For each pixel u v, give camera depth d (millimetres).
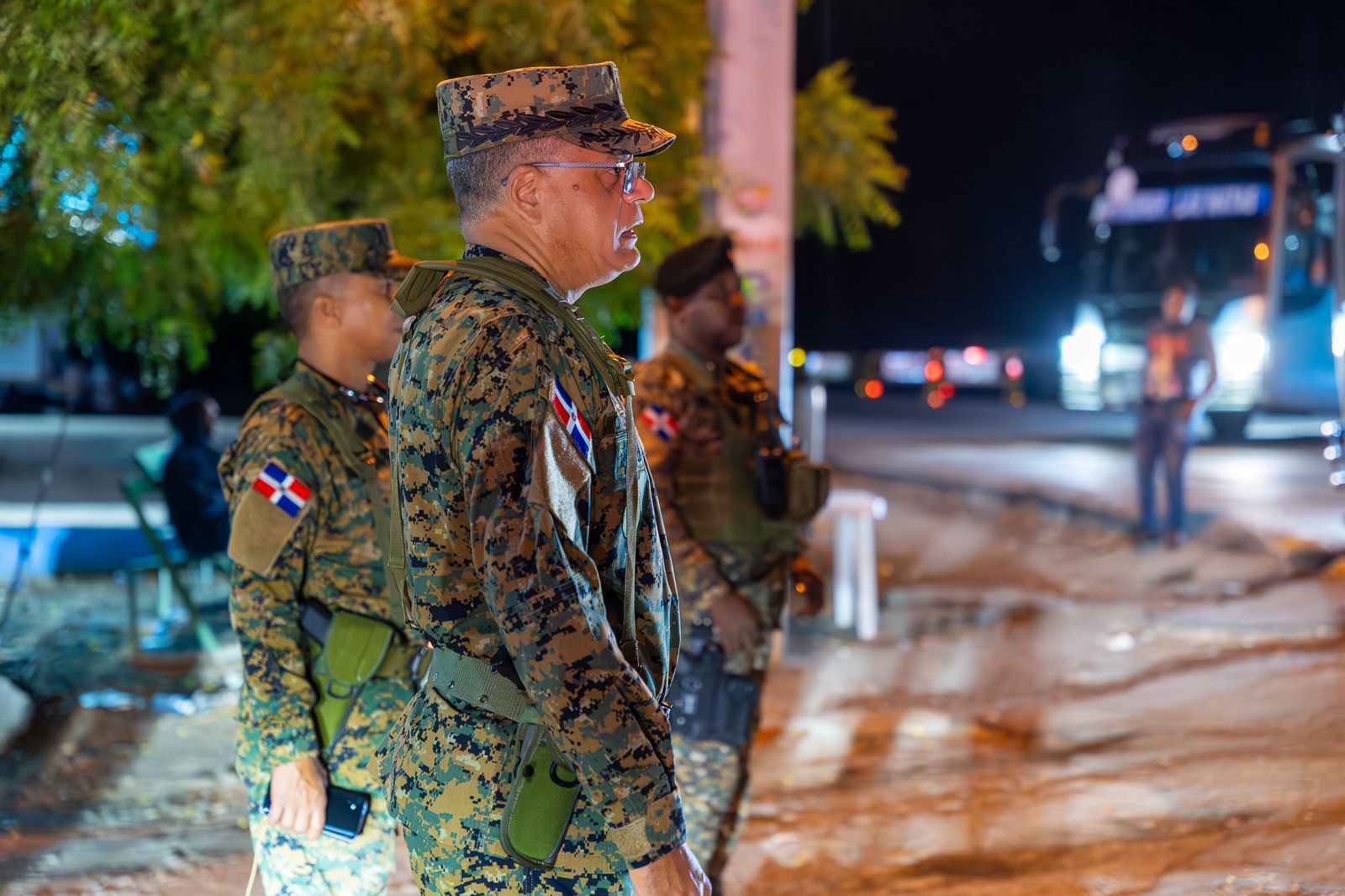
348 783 2387
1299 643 6273
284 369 2627
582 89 1812
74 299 5555
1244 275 15273
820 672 6031
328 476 2412
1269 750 4605
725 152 5645
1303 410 15094
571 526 1657
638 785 1664
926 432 18297
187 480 6359
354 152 5141
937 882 3635
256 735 2383
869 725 5195
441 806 1752
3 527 8086
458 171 1853
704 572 2975
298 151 4645
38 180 4082
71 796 4387
